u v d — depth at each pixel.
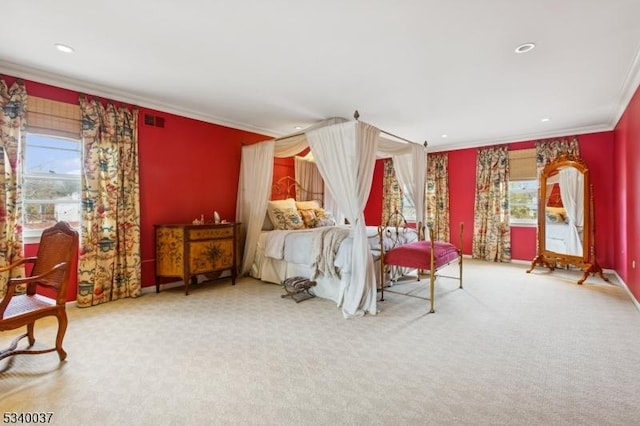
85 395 1.86
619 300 3.70
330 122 4.76
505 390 1.92
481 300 3.72
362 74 3.20
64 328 2.27
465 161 6.50
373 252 3.90
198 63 2.98
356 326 2.94
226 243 4.31
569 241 4.95
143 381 2.01
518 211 5.94
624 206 4.21
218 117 4.71
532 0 2.06
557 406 1.76
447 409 1.74
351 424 1.62
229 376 2.07
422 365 2.22
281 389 1.93
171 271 3.94
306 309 3.42
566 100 3.93
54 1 2.06
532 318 3.13
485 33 2.45
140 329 2.84
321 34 2.47
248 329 2.86
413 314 3.26
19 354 2.16
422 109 4.28
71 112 3.41
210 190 4.72
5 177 2.97
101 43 2.62
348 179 3.42
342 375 2.09
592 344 2.54
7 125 2.99
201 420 1.65
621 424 1.61
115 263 3.69
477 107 4.21
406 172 4.76
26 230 3.21
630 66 3.01
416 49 2.70
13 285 2.00
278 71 3.14
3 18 2.25
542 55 2.80
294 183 5.93
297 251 4.12
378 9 2.15
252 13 2.20
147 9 2.15
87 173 3.46
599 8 2.14
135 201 3.84
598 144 5.12
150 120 4.04
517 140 5.86
